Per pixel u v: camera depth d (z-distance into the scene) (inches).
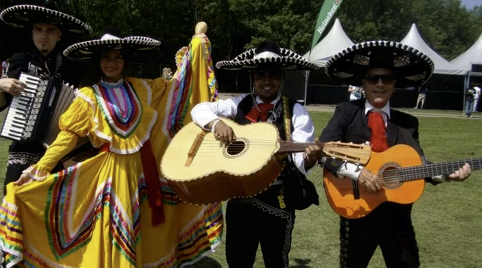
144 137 137.4
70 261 133.6
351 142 118.8
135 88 141.3
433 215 237.0
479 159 108.7
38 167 128.9
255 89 125.6
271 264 123.3
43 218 131.3
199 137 128.6
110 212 132.2
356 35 1513.3
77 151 140.6
